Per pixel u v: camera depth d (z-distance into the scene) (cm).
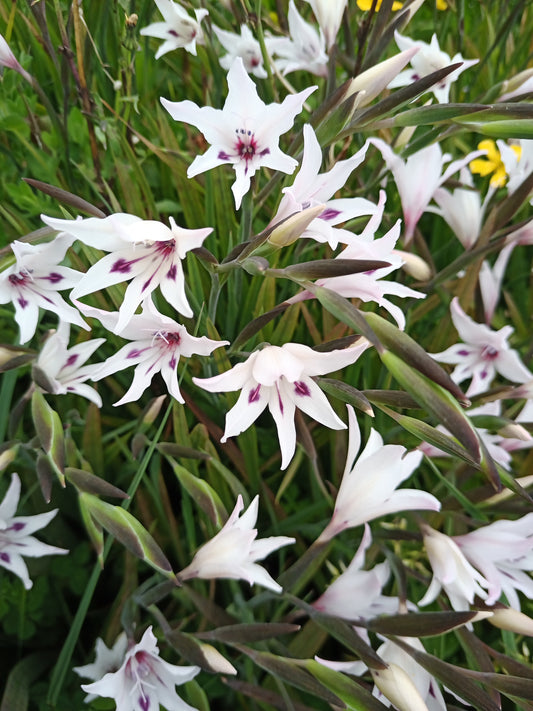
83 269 32
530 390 32
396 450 25
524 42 43
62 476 25
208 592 34
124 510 26
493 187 36
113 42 39
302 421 30
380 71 26
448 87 35
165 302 32
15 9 36
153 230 23
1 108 33
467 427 22
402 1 44
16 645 35
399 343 22
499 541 27
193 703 28
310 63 36
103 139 35
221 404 32
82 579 34
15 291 26
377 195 38
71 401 34
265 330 35
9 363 27
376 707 25
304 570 28
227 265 24
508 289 42
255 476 34
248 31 35
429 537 28
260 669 33
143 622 33
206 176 34
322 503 34
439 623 25
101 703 31
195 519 35
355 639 26
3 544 29
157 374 34
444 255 40
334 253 34
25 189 33
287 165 24
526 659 32
